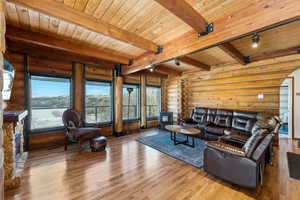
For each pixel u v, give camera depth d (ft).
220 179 7.24
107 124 15.55
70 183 6.81
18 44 10.43
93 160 9.29
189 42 8.17
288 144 12.50
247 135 10.71
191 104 19.16
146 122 19.83
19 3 5.15
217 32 6.75
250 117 12.42
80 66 13.67
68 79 13.16
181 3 5.52
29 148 11.00
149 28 7.85
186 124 15.69
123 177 7.36
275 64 12.16
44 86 11.92
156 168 8.30
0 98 2.47
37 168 8.20
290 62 11.41
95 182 6.91
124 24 7.45
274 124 8.27
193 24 6.55
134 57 13.19
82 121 13.17
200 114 16.43
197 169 8.22
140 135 15.81
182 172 7.89
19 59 10.60
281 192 6.20
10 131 6.36
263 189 6.43
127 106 18.10
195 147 11.72
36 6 5.39
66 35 9.04
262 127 7.23
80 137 10.64
